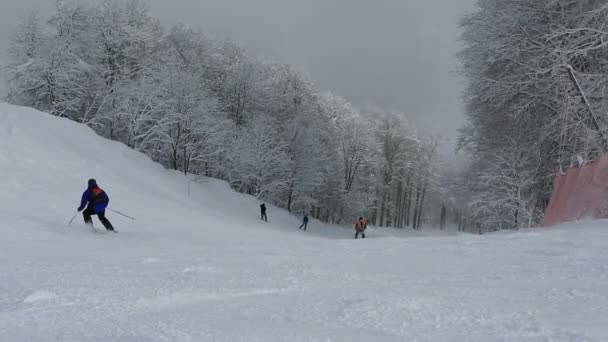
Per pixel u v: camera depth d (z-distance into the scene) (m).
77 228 10.80
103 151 24.12
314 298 2.94
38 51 35.56
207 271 4.41
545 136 19.16
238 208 30.97
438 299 2.75
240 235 13.10
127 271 4.66
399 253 6.09
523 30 19.16
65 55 35.50
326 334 2.02
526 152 20.62
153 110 34.31
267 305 2.76
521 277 3.80
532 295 2.91
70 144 22.23
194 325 2.26
